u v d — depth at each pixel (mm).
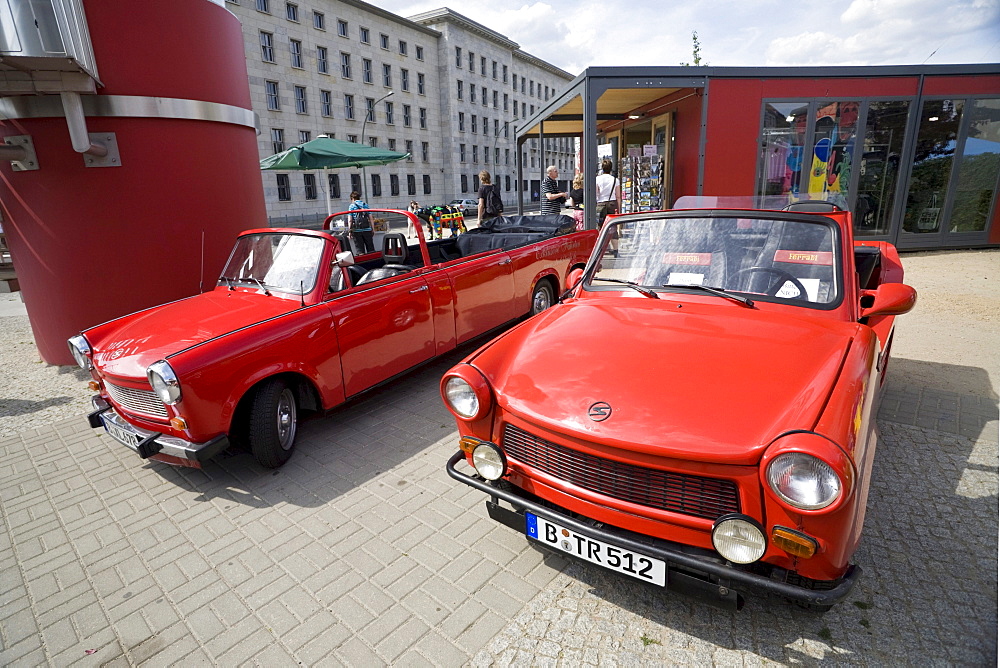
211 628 2416
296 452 3994
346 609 2469
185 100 5996
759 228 2891
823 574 1736
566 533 2176
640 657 2104
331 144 11984
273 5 38344
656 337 2424
